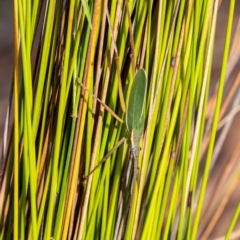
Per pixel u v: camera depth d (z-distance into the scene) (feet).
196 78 2.50
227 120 2.87
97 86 2.47
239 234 3.03
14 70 2.46
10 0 6.21
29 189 2.56
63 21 2.49
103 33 2.44
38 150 2.55
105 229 2.55
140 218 2.63
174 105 2.51
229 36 2.50
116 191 2.54
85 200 2.51
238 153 2.95
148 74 2.51
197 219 2.58
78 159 2.49
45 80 2.54
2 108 5.24
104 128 2.51
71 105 2.51
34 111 2.50
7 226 2.62
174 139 2.54
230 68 2.79
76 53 2.44
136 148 2.45
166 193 2.56
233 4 2.49
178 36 2.48
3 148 2.66
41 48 2.53
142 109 2.43
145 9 2.47
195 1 2.46
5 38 5.98
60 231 2.53
